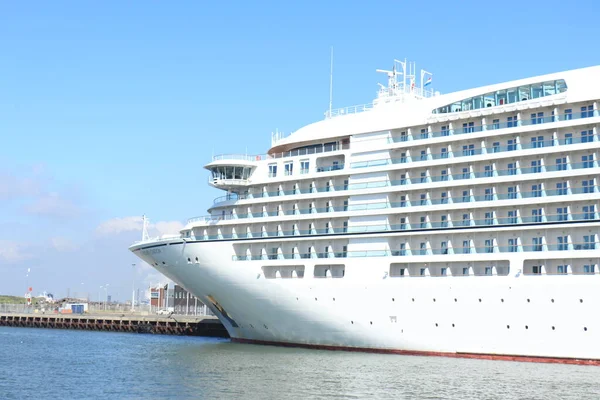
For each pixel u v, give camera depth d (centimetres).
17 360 5872
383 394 3925
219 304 6475
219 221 6369
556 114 5069
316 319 5759
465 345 5128
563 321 4806
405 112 5719
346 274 5641
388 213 5553
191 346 7000
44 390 4253
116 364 5497
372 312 5488
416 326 5312
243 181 6347
